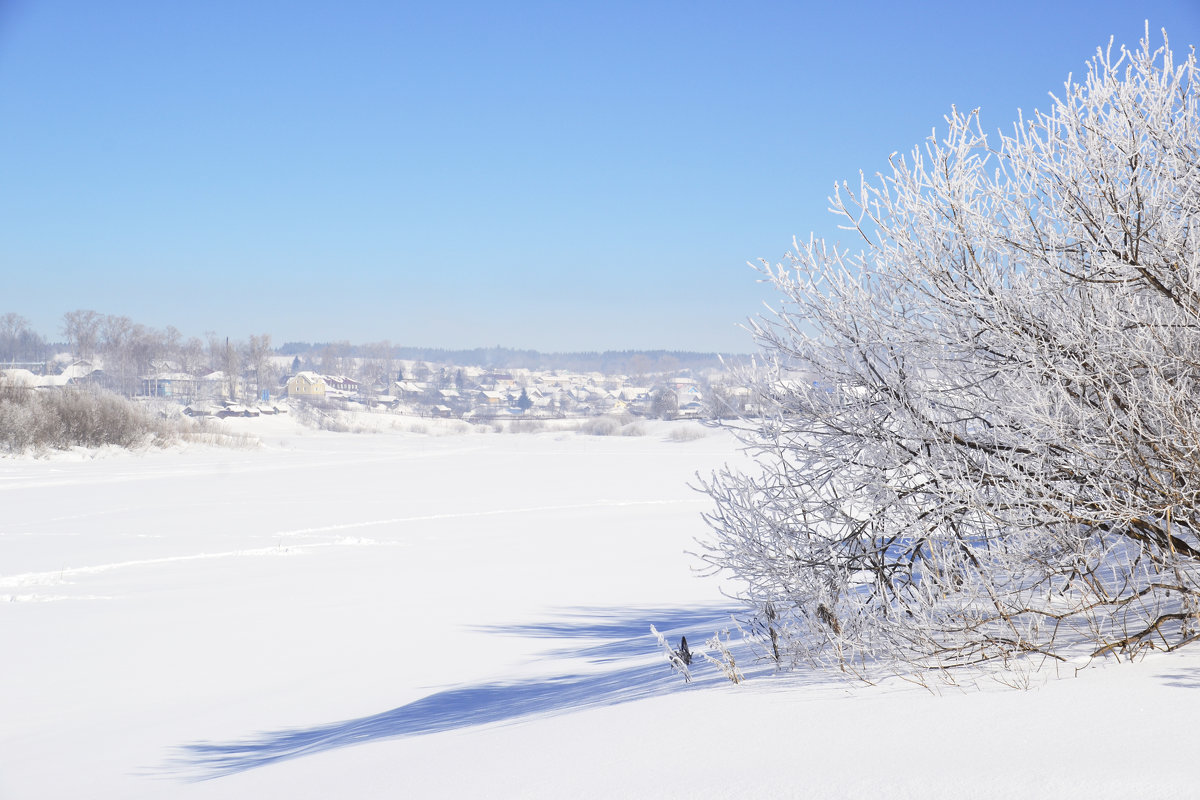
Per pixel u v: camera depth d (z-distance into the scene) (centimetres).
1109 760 303
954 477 471
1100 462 455
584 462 5869
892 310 511
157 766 693
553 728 488
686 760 369
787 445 538
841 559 527
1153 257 464
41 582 1758
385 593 1603
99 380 15312
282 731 778
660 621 1228
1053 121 473
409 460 6122
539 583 1703
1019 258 488
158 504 3297
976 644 460
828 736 372
